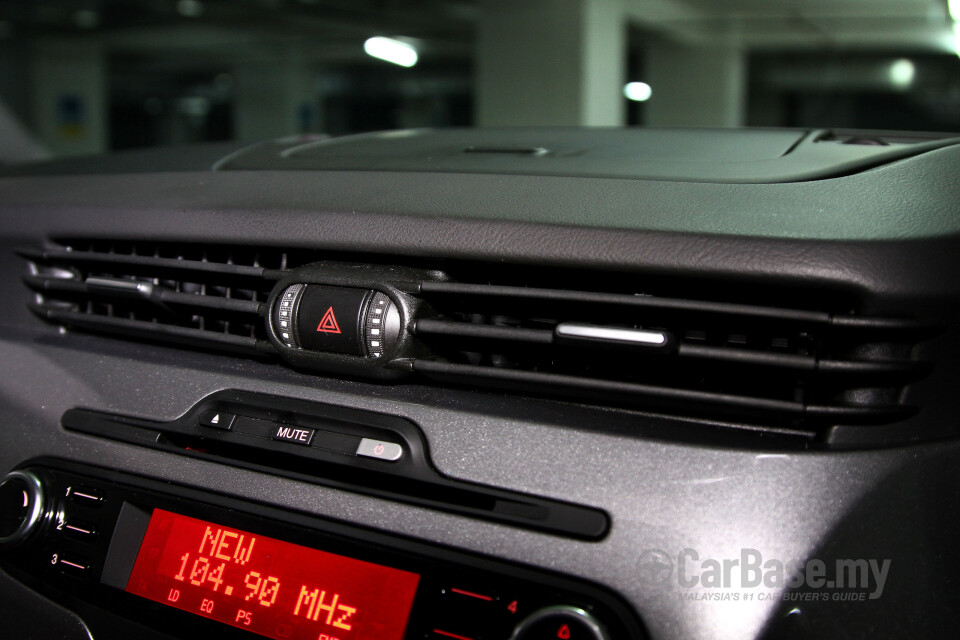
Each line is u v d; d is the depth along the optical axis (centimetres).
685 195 60
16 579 70
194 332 70
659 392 55
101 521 68
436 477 58
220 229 69
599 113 1016
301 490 62
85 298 78
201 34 1538
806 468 51
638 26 1169
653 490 53
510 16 1010
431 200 65
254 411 65
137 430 69
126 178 84
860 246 52
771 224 55
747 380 55
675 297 57
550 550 54
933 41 1380
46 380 75
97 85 1622
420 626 56
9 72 1525
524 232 59
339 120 1986
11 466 73
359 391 63
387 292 61
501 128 107
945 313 51
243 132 1895
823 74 1608
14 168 103
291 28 1466
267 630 60
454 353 63
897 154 70
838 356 54
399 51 1727
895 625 49
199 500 65
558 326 57
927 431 52
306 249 66
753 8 1182
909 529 50
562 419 57
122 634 65
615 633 52
